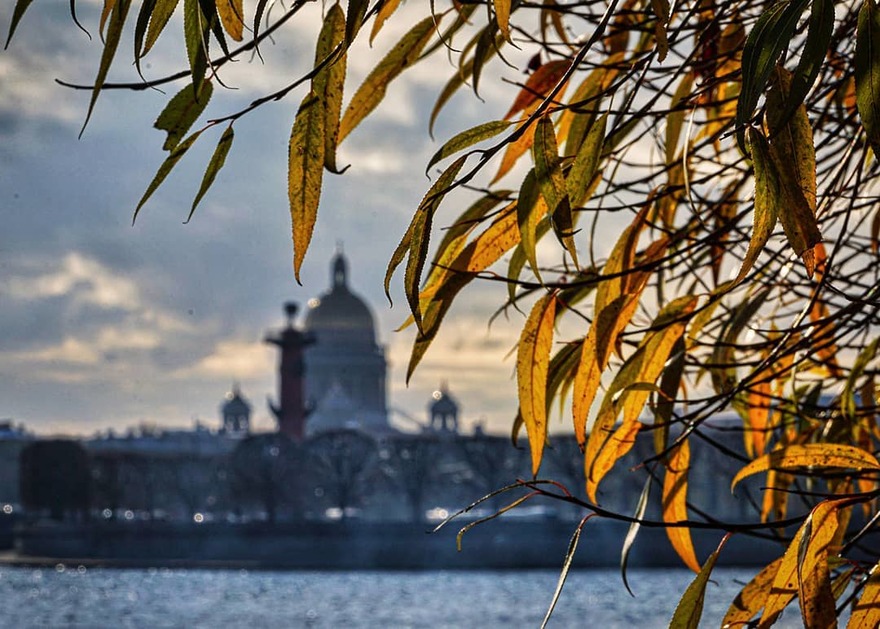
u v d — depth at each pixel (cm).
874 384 643
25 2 394
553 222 429
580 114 550
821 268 585
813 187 405
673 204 598
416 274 404
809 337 523
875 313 519
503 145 414
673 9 427
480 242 495
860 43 402
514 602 13362
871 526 453
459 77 570
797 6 384
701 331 614
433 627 11288
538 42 584
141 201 437
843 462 504
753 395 640
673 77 514
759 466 507
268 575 18812
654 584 14850
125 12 410
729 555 11631
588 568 17725
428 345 476
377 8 445
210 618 12388
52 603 13825
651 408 538
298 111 447
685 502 531
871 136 397
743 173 620
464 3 509
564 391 559
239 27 433
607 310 527
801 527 454
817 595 441
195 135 432
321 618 12238
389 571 19500
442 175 412
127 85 409
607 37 561
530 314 506
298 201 445
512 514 19938
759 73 381
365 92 535
